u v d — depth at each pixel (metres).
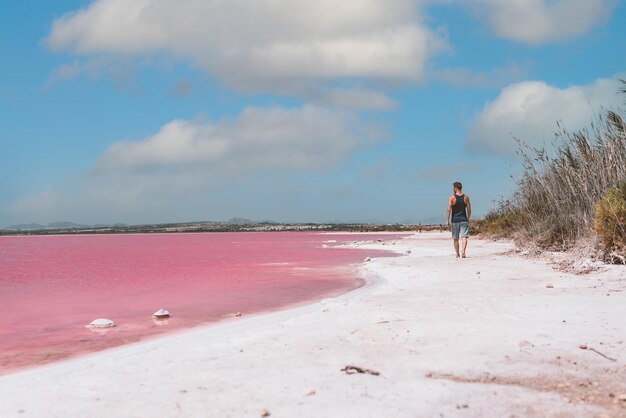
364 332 5.28
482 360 4.07
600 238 11.17
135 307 8.09
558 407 3.06
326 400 3.25
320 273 12.80
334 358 4.30
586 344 4.45
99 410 3.23
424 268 11.98
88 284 11.25
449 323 5.52
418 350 4.46
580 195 14.09
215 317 7.05
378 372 3.82
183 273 13.48
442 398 3.24
